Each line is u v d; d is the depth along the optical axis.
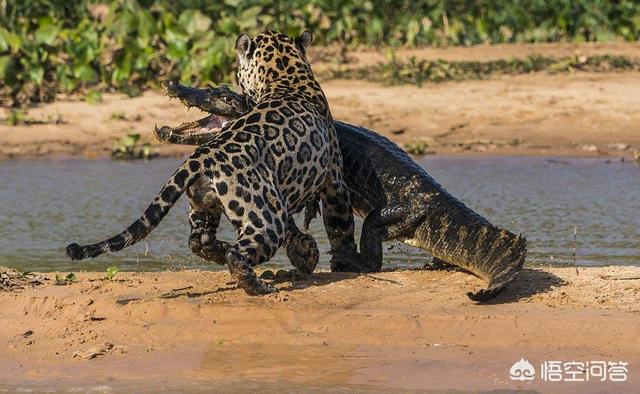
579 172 24.50
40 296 13.65
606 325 12.24
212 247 14.05
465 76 33.97
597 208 20.86
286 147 14.12
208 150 13.48
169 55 32.06
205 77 31.69
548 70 34.78
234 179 13.43
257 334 12.55
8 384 11.43
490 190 22.66
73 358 12.15
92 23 33.97
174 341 12.55
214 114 14.96
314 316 12.79
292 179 14.27
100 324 13.00
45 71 32.44
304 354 12.05
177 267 16.75
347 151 15.93
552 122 29.20
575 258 16.44
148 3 33.94
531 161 25.80
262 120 14.12
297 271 14.92
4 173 24.67
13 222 19.98
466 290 13.70
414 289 13.83
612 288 13.68
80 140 27.78
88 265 16.84
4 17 33.41
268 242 13.54
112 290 14.02
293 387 11.20
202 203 13.57
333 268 15.54
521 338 12.20
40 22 33.16
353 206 16.05
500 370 11.48
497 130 28.59
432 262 15.51
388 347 12.19
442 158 26.31
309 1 39.34
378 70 34.94
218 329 12.69
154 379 11.52
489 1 41.75
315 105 15.01
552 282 14.04
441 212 14.78
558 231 18.94
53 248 18.03
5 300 13.66
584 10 41.66
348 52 37.97
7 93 31.38
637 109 30.06
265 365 11.80
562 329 12.27
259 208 13.53
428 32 40.69
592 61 35.81
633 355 11.78
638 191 22.42
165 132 14.89
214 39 31.61
